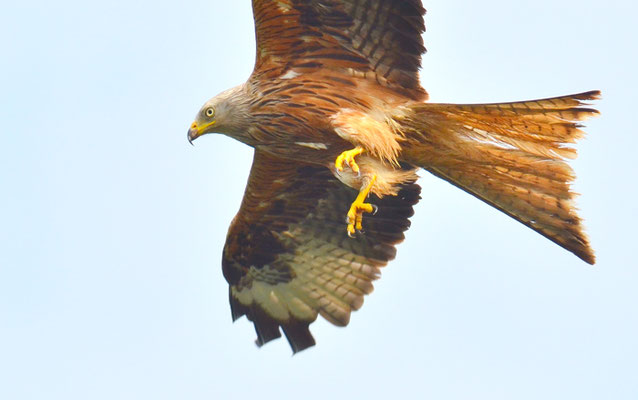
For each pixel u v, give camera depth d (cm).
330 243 1831
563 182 1544
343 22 1533
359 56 1561
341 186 1789
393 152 1549
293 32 1553
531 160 1538
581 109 1454
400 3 1505
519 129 1504
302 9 1528
